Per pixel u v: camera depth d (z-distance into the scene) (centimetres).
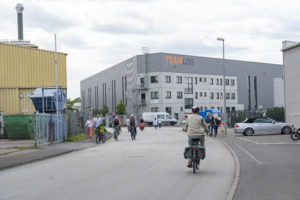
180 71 7344
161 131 3959
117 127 2508
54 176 911
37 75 3133
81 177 880
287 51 2897
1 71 2991
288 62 2888
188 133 938
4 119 2420
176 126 5853
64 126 2366
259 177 820
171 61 7225
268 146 1670
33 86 3105
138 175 895
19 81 3048
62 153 1551
